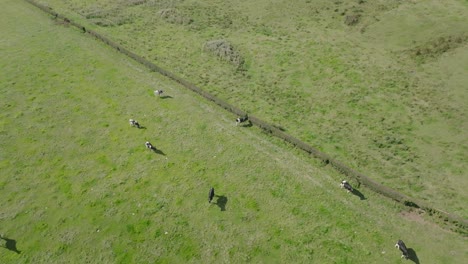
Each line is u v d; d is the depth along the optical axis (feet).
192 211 99.55
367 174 110.22
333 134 125.39
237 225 95.91
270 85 150.20
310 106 138.31
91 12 210.38
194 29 193.47
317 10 202.90
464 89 138.51
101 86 150.10
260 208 100.32
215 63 165.07
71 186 106.83
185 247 90.79
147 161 115.24
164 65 163.73
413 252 89.15
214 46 172.35
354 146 120.37
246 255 88.94
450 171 110.01
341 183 106.32
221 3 220.64
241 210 99.76
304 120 131.75
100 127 129.08
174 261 87.76
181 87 149.79
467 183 106.11
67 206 100.83
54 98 142.72
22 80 152.87
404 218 97.14
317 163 114.01
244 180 108.58
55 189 105.81
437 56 155.53
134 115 134.72
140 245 91.09
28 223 96.22
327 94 144.15
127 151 119.14
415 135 123.34
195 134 125.80
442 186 105.60
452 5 184.14
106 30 192.75
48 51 173.88
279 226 95.61
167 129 128.16
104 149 119.96
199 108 138.00
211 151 118.93
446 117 128.77
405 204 100.07
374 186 104.32
